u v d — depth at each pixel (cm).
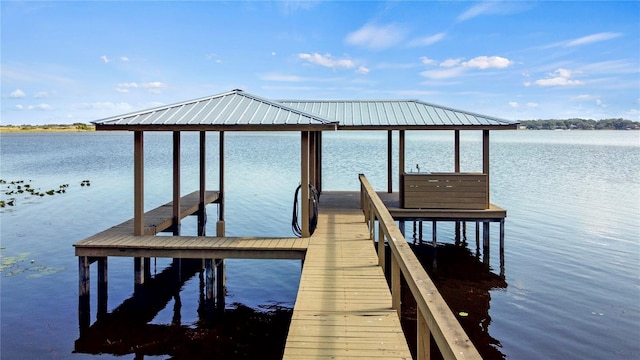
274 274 1096
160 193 2328
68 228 1543
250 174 3247
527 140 12212
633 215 1734
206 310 835
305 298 557
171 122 830
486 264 1112
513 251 1256
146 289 983
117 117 854
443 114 1241
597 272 1071
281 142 10238
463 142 10631
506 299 912
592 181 2839
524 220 1656
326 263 699
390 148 1384
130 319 827
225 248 787
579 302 893
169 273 1103
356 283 611
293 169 3628
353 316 504
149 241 814
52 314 840
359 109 1355
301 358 409
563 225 1570
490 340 735
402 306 877
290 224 1603
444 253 1262
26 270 1084
